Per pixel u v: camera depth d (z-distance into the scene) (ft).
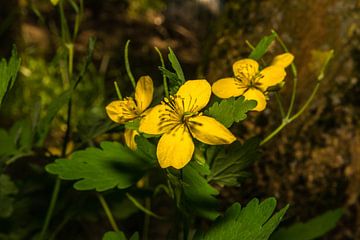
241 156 0.57
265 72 0.55
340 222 0.94
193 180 0.54
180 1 3.18
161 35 2.91
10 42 1.52
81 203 0.81
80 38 2.59
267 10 0.97
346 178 0.93
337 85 0.92
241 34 0.99
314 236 0.75
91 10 2.83
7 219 0.85
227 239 0.48
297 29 0.94
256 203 0.48
